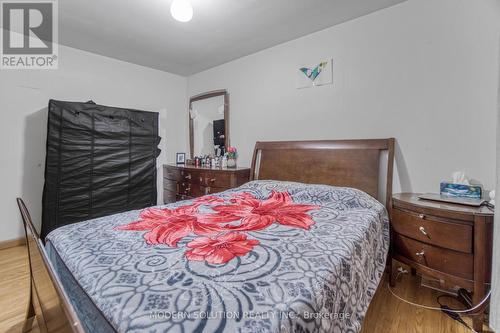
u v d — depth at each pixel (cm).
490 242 136
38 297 116
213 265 90
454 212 144
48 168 252
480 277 136
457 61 180
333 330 83
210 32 255
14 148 266
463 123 179
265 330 60
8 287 186
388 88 212
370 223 149
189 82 404
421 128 197
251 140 316
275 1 202
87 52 309
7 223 263
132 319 63
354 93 230
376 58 217
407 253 169
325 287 81
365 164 217
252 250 103
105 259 96
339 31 238
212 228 131
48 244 132
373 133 221
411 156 202
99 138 281
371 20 219
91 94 314
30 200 276
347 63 234
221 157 335
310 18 228
